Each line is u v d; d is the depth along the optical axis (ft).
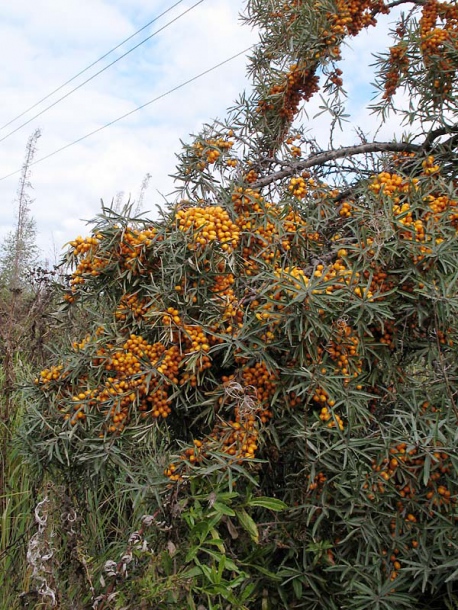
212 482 6.61
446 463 6.67
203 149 8.43
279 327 6.77
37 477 7.90
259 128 9.55
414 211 7.61
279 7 9.73
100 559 7.85
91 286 7.41
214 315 6.93
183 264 6.74
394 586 6.46
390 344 7.52
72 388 7.23
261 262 7.13
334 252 7.72
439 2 9.07
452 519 6.64
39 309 9.71
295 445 7.22
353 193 8.45
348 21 8.94
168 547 6.13
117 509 9.18
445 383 7.10
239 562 6.65
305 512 6.87
